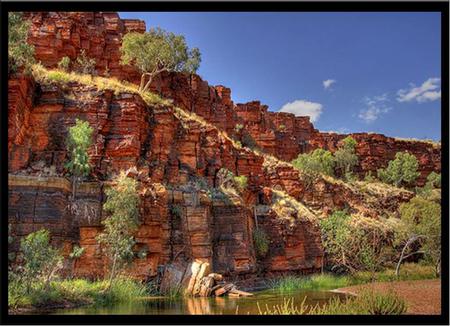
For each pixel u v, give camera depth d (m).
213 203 24.42
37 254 13.50
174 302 15.84
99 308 13.36
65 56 31.19
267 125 52.25
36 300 12.78
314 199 42.41
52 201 17.34
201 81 42.19
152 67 33.69
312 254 32.56
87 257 17.47
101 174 20.48
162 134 24.52
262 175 34.88
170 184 23.69
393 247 35.88
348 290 20.14
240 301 16.44
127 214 17.50
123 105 22.42
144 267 18.75
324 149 57.25
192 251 21.06
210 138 29.09
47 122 20.55
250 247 26.02
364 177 58.62
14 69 18.98
